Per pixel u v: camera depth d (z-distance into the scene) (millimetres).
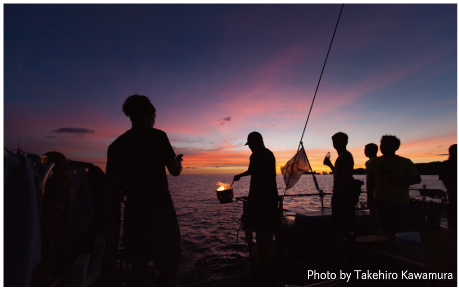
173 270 1306
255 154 2326
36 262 867
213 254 9125
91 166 1423
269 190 2238
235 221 17531
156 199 1319
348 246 1657
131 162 1343
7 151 840
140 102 1496
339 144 2553
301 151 3062
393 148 2369
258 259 2354
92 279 1217
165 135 1493
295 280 2119
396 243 1722
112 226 1272
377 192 2445
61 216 1138
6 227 788
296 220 3281
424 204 3750
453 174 1610
